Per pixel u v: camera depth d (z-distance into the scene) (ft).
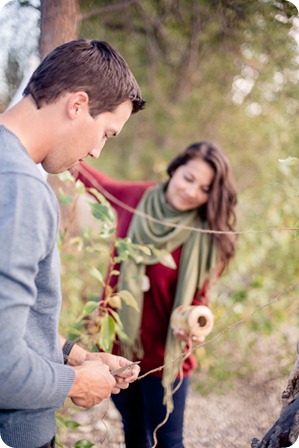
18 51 6.59
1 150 3.24
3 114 3.61
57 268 3.52
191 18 9.53
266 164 12.25
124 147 17.84
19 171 3.15
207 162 6.29
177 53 12.80
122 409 6.24
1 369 3.02
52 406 3.39
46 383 3.22
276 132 11.61
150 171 17.03
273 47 9.00
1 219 3.02
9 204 3.05
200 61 13.00
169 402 5.65
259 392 9.22
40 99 3.56
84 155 3.76
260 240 9.31
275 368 9.78
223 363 9.27
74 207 5.94
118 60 3.78
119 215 7.02
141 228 6.56
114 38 10.93
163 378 5.80
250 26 7.97
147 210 6.66
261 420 8.39
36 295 3.32
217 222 6.37
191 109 15.58
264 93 12.56
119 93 3.71
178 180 6.43
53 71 3.56
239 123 14.52
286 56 9.48
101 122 3.70
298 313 9.71
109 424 7.91
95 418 7.99
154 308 6.16
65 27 5.78
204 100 15.08
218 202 6.35
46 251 3.27
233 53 10.53
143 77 14.17
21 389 3.10
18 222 3.04
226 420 8.32
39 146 3.60
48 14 5.74
